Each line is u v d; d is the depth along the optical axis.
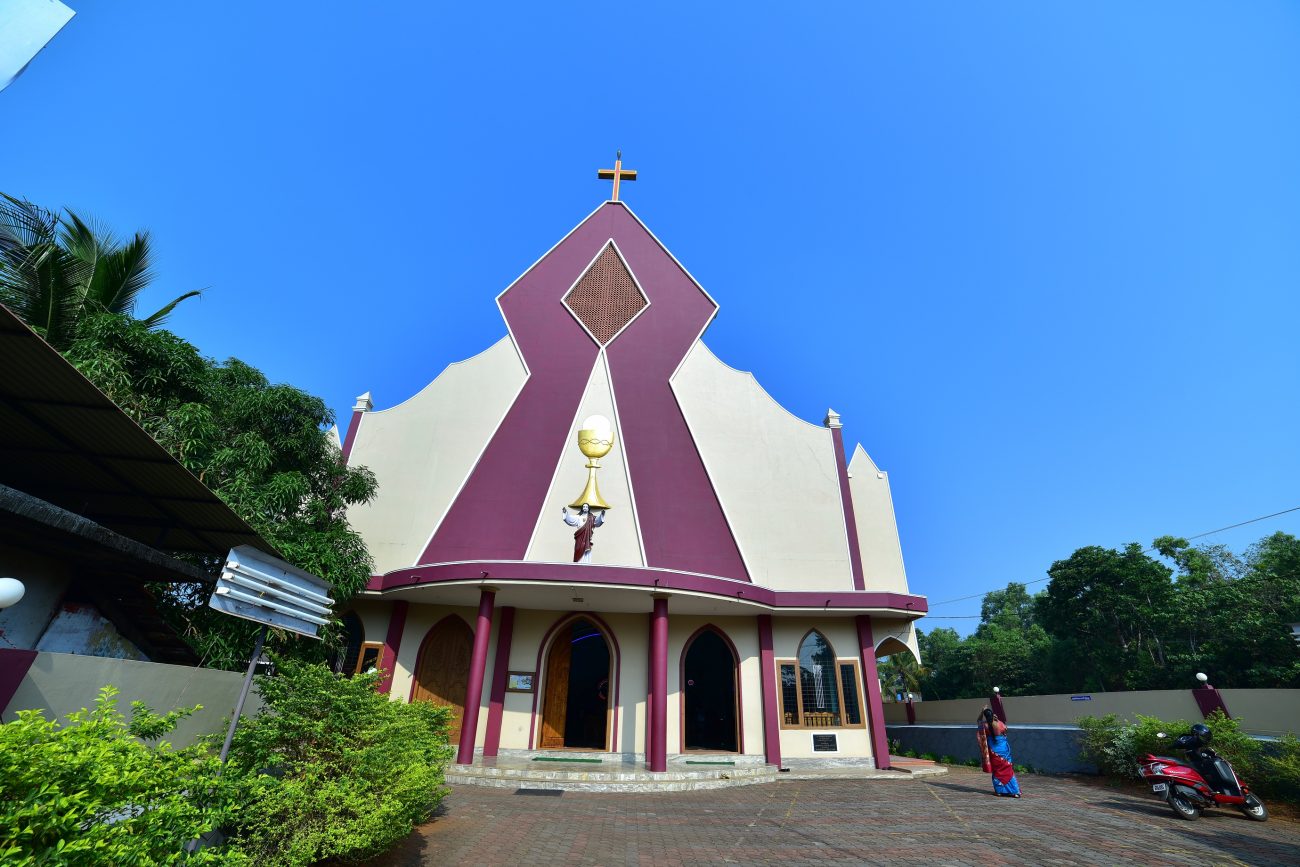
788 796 11.16
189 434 9.31
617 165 21.83
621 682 14.79
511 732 14.20
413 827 7.61
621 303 19.22
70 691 4.38
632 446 16.97
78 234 11.56
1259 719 10.99
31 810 2.54
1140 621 33.00
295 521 11.24
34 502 4.52
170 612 9.19
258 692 6.39
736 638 15.70
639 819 8.99
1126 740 11.85
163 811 3.26
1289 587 27.67
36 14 4.68
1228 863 6.66
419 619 15.08
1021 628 56.06
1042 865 6.62
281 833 5.14
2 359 4.52
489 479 16.33
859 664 15.57
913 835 8.03
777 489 17.30
